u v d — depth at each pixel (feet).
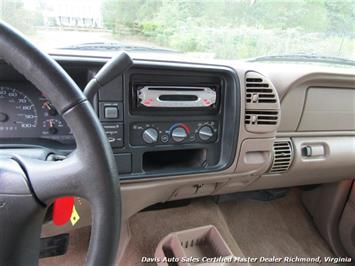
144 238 4.22
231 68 2.80
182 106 2.73
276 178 3.98
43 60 1.24
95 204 1.35
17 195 1.44
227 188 3.51
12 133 2.39
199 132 2.87
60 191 1.40
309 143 4.01
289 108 3.78
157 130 2.70
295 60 4.29
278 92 3.67
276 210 5.53
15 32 1.22
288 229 5.21
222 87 2.87
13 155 1.56
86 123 1.29
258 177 3.63
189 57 2.88
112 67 1.51
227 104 2.90
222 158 3.00
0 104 2.34
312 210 5.36
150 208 4.76
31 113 2.40
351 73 3.87
